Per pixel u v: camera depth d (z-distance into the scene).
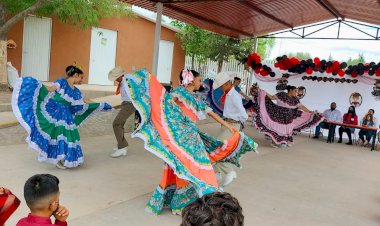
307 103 12.34
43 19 14.59
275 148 9.13
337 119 11.42
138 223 3.90
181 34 19.45
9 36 13.77
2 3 10.96
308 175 6.60
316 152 9.04
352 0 9.50
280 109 9.46
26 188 2.17
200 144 4.25
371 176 6.99
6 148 6.42
